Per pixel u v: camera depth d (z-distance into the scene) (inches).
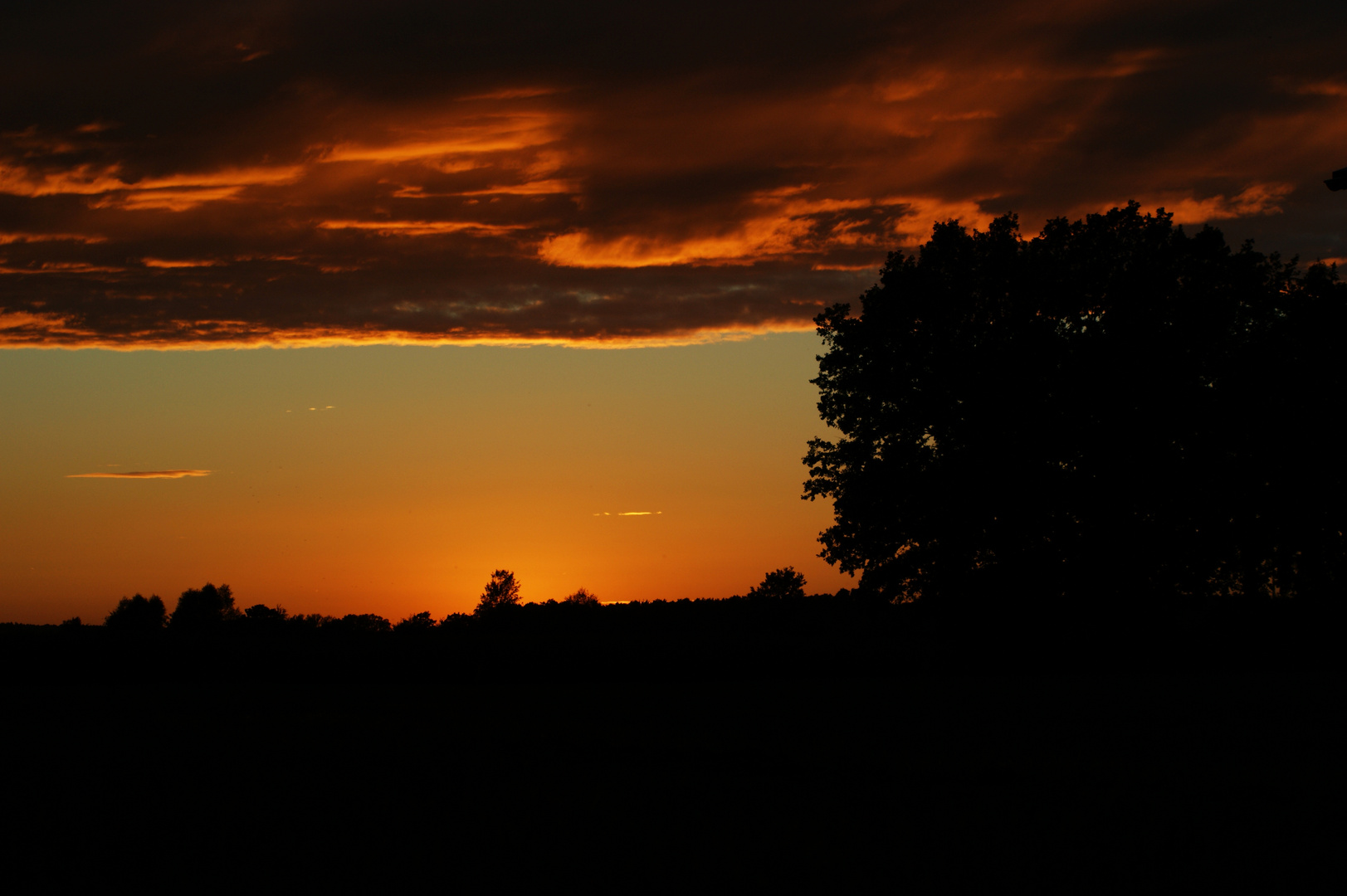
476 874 438.3
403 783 649.0
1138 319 1529.3
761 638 2361.0
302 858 468.8
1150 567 1525.6
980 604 1572.3
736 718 1039.0
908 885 420.2
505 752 786.2
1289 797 583.2
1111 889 415.5
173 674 2055.9
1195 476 1487.5
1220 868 441.7
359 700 1371.8
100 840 506.3
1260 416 1523.1
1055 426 1508.4
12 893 424.2
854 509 1627.7
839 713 1069.1
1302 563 1624.0
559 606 3966.5
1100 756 740.7
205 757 767.7
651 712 1125.1
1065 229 1630.2
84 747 818.2
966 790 609.9
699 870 441.7
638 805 575.8
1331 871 439.2
